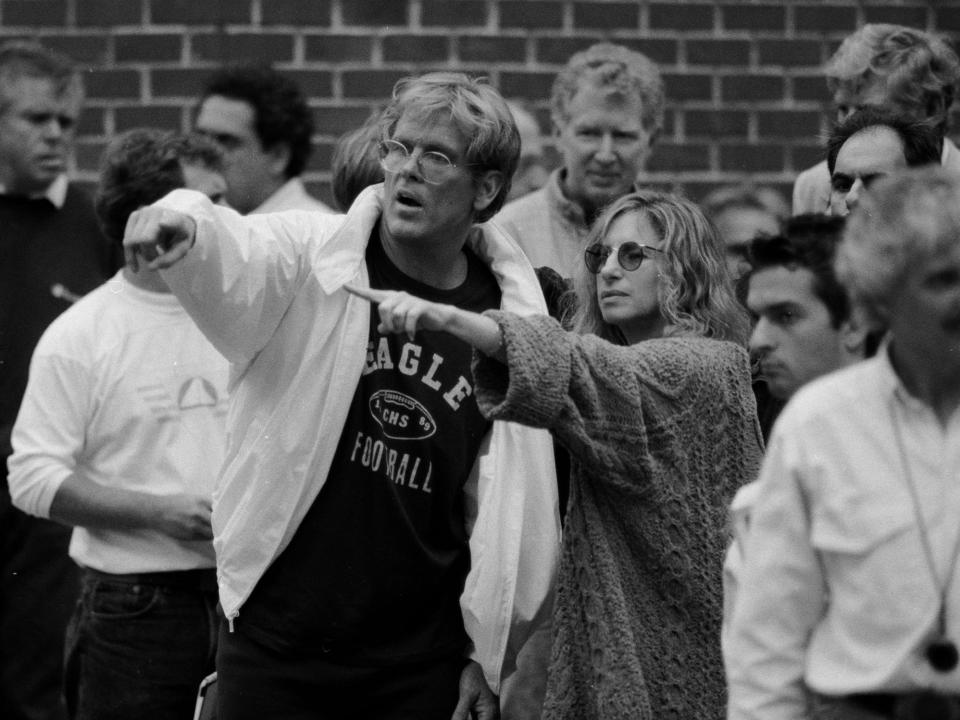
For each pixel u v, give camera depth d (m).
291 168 12.76
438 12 13.18
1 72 11.95
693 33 13.29
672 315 7.86
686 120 13.33
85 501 9.50
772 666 5.64
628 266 7.93
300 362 7.79
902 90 10.53
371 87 13.19
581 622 7.38
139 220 7.20
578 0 13.20
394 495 7.87
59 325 9.84
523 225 11.34
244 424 7.90
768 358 6.83
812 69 13.34
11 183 12.00
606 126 11.16
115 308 9.81
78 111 12.22
